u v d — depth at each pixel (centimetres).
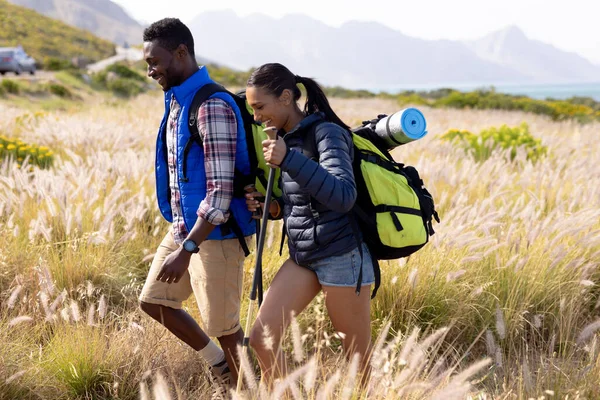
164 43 271
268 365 267
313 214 261
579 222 460
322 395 234
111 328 372
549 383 308
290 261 278
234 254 290
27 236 481
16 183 529
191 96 274
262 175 292
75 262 432
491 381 333
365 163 271
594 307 439
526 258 416
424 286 411
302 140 264
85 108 2278
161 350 339
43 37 8606
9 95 2445
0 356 308
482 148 1066
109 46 9806
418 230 272
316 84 274
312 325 383
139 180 634
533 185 716
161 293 299
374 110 2744
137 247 498
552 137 1244
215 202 267
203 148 273
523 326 407
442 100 3428
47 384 318
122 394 319
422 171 729
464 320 403
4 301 392
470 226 490
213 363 312
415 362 252
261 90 263
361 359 280
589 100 4869
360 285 266
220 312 292
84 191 516
